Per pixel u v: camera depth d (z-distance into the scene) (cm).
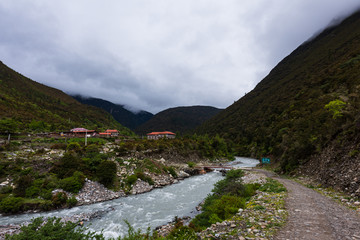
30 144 4684
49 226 867
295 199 1442
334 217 990
